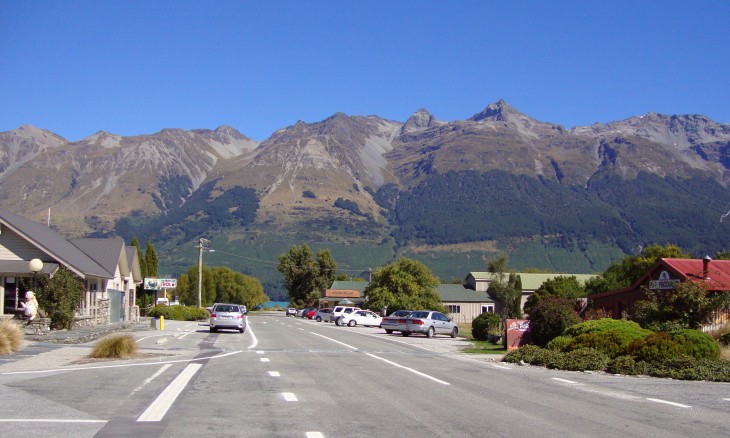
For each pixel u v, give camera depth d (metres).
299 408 12.04
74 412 11.26
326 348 28.38
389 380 16.62
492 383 16.48
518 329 29.34
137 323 48.34
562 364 20.45
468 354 27.61
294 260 119.06
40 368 18.02
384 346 31.11
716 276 33.16
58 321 31.52
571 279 61.28
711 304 28.30
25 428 9.90
